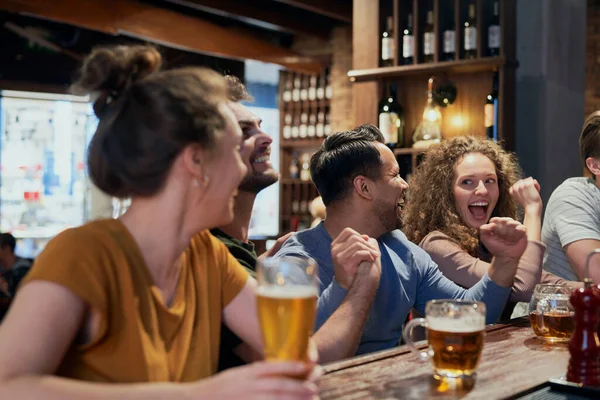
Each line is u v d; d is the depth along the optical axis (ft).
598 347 3.83
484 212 7.80
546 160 12.53
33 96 22.79
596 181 7.97
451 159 7.82
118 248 3.33
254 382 2.61
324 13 19.69
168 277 3.56
